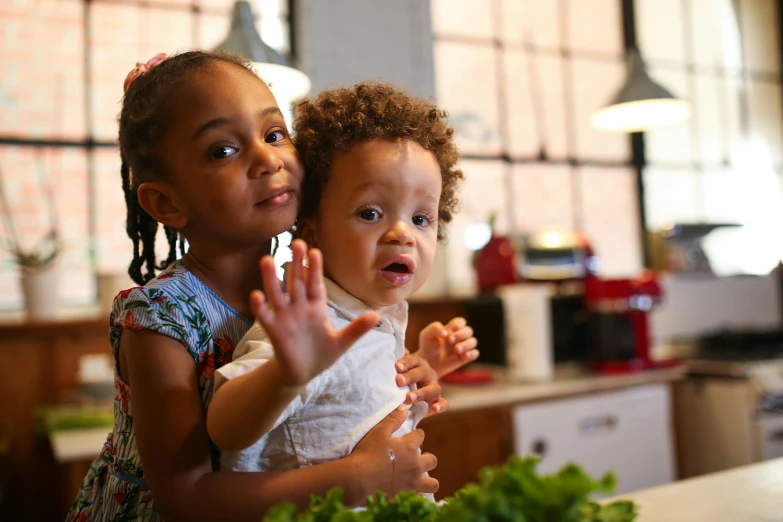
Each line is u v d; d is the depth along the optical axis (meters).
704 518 0.82
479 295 2.72
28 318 2.22
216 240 0.77
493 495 0.46
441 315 2.73
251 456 0.71
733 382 2.65
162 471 0.66
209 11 2.58
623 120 2.67
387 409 0.75
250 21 1.83
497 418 2.16
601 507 0.57
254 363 0.65
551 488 0.46
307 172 0.80
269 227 0.73
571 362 2.72
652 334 3.30
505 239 2.70
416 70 2.93
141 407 0.68
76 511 0.83
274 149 0.74
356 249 0.76
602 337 2.64
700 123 3.69
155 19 2.50
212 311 0.76
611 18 3.50
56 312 2.25
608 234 3.39
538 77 3.26
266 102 0.75
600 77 3.44
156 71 0.75
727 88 3.79
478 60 3.11
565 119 3.32
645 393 2.50
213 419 0.63
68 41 2.38
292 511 0.52
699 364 2.77
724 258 3.69
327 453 0.71
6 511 2.15
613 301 2.61
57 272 2.30
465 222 3.02
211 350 0.74
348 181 0.77
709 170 3.70
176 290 0.74
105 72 2.42
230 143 0.72
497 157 3.12
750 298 3.66
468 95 3.08
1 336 2.16
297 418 0.71
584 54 3.40
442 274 2.76
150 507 0.74
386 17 2.88
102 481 0.82
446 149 0.86
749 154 3.82
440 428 2.06
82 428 1.82
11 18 2.30
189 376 0.70
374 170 0.76
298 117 0.87
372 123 0.78
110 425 1.85
